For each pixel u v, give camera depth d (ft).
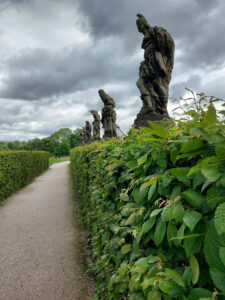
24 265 11.11
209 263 2.29
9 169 29.17
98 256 9.37
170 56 21.24
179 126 3.90
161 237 3.09
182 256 3.13
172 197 3.13
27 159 40.57
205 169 2.20
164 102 21.45
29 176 42.19
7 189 28.22
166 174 3.42
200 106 3.38
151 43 21.30
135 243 4.37
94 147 13.98
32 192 31.71
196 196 2.70
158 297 2.92
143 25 22.34
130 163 4.77
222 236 2.08
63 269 10.63
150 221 3.61
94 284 9.35
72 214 20.30
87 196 15.15
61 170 70.85
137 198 4.27
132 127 5.68
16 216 19.90
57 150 254.06
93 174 11.51
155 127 3.32
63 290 9.03
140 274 3.56
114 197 6.97
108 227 7.34
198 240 2.47
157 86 21.11
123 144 6.40
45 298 8.58
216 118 2.65
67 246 13.29
